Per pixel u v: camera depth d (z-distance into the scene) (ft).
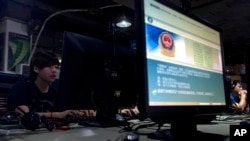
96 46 3.99
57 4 15.17
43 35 18.52
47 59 5.43
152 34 2.58
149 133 3.13
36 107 5.34
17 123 3.99
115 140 2.55
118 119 4.11
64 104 3.68
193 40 3.23
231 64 17.90
